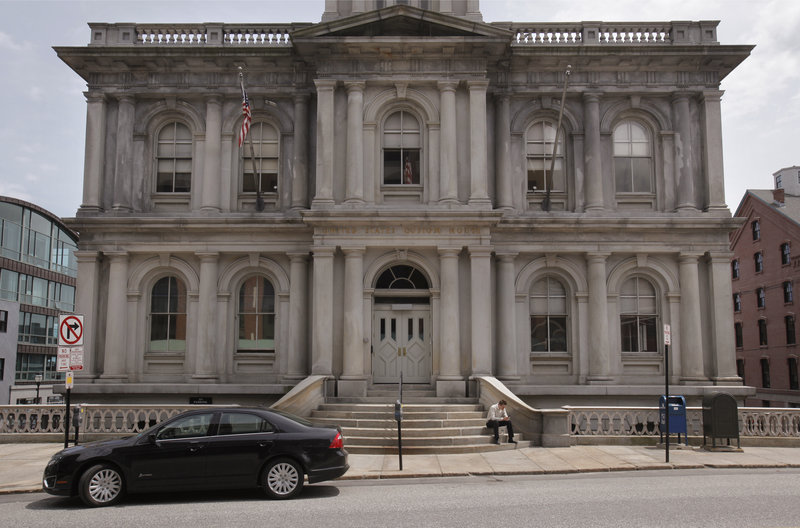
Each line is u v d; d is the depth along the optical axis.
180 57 24.42
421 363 23.11
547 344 24.14
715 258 23.97
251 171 24.84
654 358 23.92
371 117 23.56
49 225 61.72
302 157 24.38
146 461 12.12
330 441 12.62
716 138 24.55
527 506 11.28
